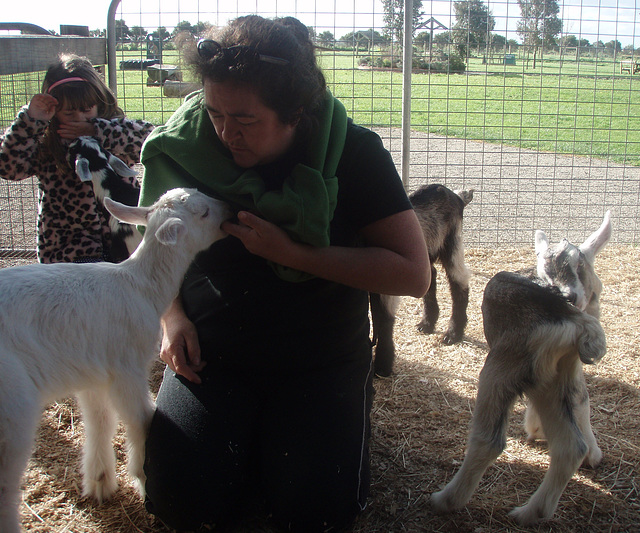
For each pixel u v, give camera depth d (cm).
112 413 263
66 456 294
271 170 235
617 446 305
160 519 243
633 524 254
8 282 227
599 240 296
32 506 259
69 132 371
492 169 936
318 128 223
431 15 596
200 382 254
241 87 194
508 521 255
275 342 248
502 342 260
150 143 253
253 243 219
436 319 452
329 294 246
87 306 236
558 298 251
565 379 255
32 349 220
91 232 376
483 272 553
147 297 252
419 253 237
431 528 251
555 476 247
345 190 236
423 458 295
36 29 533
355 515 241
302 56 204
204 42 196
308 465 233
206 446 236
